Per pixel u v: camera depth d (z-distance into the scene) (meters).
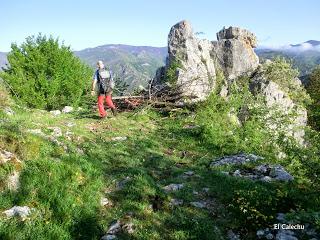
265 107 19.17
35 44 25.33
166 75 24.89
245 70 28.08
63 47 25.92
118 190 9.84
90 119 17.97
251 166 12.04
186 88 22.58
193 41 25.91
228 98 20.83
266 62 29.19
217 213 8.91
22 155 9.77
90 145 13.26
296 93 26.08
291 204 9.07
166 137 16.34
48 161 9.75
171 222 8.45
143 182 10.12
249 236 7.97
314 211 8.17
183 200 9.46
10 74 24.86
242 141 15.22
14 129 10.82
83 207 8.54
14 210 7.78
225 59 28.22
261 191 9.59
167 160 12.88
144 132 16.88
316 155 10.31
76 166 10.05
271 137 16.09
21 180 8.81
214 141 15.34
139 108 20.53
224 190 10.04
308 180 10.02
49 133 13.46
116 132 16.00
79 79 25.97
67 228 7.68
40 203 8.23
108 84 18.08
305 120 23.64
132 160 12.31
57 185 8.91
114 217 8.52
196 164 12.77
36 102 23.66
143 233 7.94
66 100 24.94
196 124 18.12
